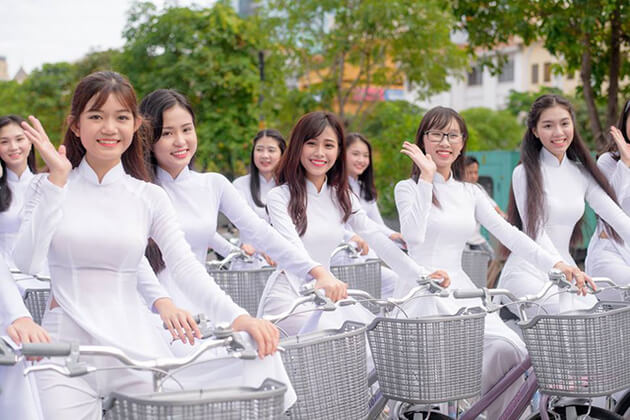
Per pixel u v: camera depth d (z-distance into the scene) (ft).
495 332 13.67
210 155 52.75
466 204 15.42
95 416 9.26
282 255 12.57
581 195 16.76
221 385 9.67
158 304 10.03
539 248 14.66
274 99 47.01
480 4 32.99
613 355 11.85
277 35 45.78
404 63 44.96
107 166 9.77
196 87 51.85
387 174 43.24
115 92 9.41
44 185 9.08
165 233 10.05
